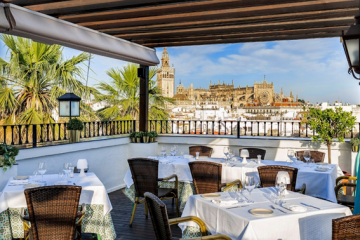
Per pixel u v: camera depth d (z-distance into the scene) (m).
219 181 4.14
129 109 12.51
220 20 5.10
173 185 5.11
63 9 4.33
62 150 5.35
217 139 7.24
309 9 4.41
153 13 4.62
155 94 12.58
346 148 6.42
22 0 3.87
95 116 11.88
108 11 4.36
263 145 6.93
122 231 4.29
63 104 6.37
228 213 2.64
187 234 3.17
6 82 10.17
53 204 2.85
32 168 4.88
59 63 11.17
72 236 2.92
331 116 6.18
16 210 3.51
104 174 6.40
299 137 7.23
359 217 2.04
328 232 2.46
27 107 10.48
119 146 6.83
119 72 12.36
